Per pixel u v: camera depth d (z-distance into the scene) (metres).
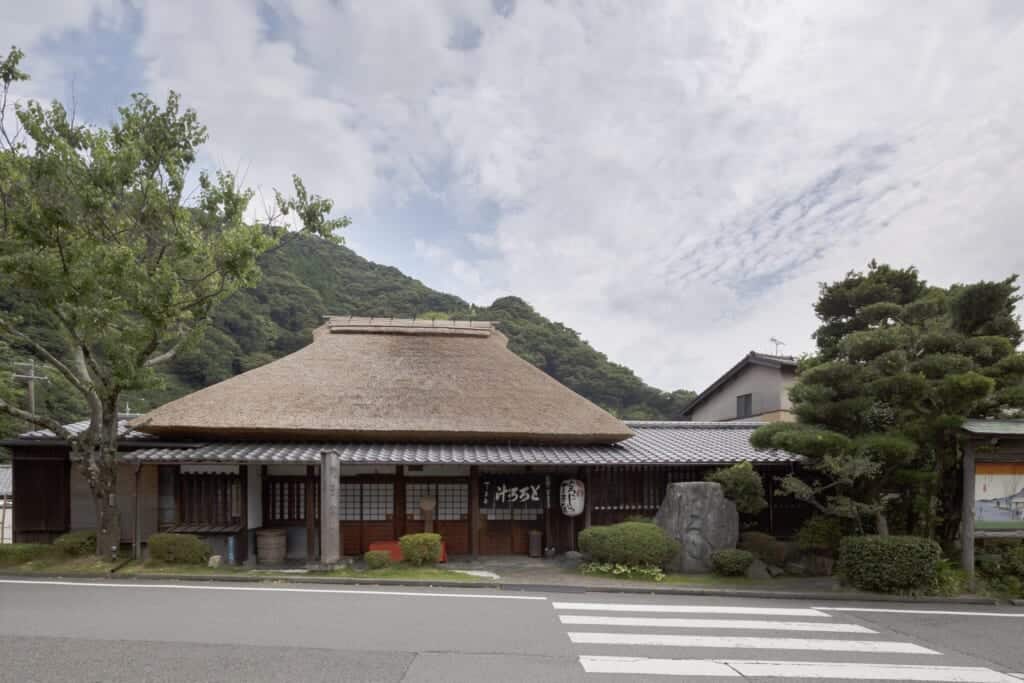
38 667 5.29
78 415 26.17
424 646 6.05
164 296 9.81
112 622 6.78
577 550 12.59
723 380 24.23
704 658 5.92
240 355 35.47
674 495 11.21
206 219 11.34
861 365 9.94
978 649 6.51
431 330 15.94
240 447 11.68
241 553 11.27
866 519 10.75
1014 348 9.90
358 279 53.66
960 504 10.52
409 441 12.57
